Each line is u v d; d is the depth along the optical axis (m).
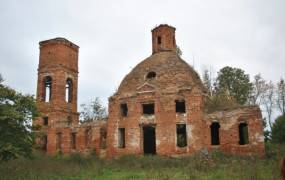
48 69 41.88
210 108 32.97
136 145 32.34
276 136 43.31
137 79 35.38
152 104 33.78
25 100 21.02
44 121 40.81
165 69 34.78
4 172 21.52
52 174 22.19
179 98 32.12
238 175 19.89
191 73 35.75
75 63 44.44
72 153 36.06
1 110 19.27
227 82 54.25
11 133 19.64
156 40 39.53
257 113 29.23
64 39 42.75
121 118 34.12
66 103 41.53
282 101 53.28
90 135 36.91
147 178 20.17
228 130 29.89
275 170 21.05
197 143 30.31
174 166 26.05
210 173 21.47
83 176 21.77
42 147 39.69
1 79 21.11
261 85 54.09
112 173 23.33
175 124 31.44
